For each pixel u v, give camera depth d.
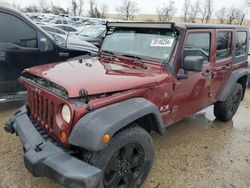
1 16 4.74
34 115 3.12
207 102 4.42
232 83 4.83
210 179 3.48
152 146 3.02
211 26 4.03
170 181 3.39
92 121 2.46
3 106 5.44
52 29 12.75
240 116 5.84
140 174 3.01
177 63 3.41
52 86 2.79
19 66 5.04
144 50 3.65
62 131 2.58
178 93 3.58
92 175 2.35
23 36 5.01
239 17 40.12
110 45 4.09
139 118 2.88
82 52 5.83
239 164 3.88
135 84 2.96
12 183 3.15
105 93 2.72
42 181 3.20
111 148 2.61
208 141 4.53
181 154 4.04
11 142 4.02
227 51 4.63
